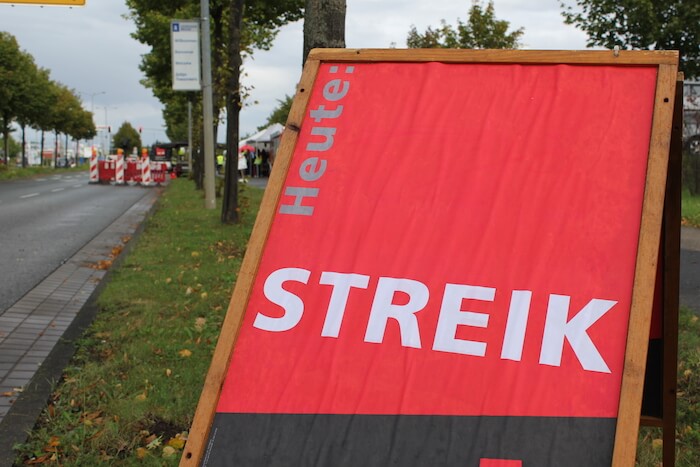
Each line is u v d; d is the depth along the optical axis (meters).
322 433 2.13
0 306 7.36
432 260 2.27
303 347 2.24
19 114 56.06
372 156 2.47
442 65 2.56
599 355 2.05
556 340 2.10
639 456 3.60
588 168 2.29
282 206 2.44
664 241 2.53
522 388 2.06
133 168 41.59
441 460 2.04
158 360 5.20
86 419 4.07
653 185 2.19
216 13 19.83
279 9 19.44
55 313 7.03
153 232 13.97
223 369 2.22
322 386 2.18
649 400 2.65
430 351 2.16
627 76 2.39
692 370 4.88
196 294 7.57
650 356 2.63
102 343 5.70
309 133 2.54
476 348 2.14
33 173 58.84
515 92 2.46
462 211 2.32
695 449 3.72
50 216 19.06
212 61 22.02
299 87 2.62
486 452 2.03
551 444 2.00
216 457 2.14
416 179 2.40
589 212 2.23
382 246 2.33
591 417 2.00
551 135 2.36
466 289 2.21
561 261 2.19
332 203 2.42
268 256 2.37
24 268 10.13
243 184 15.62
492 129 2.42
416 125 2.48
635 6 16.00
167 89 35.47
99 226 16.52
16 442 3.77
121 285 8.09
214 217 16.95
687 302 7.36
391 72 2.59
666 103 2.29
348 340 2.22
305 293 2.31
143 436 3.93
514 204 2.29
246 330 2.28
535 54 2.48
